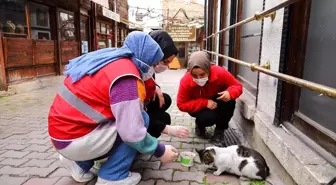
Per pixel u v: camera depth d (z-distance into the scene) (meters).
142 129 1.71
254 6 3.37
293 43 2.01
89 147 1.76
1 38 6.04
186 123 3.88
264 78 2.50
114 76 1.65
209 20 7.79
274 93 2.25
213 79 2.72
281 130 2.09
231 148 2.23
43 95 6.14
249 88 3.46
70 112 1.73
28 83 6.85
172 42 2.13
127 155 1.92
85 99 1.71
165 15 22.31
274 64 2.25
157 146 1.86
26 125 3.74
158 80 10.22
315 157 1.63
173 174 2.25
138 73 1.76
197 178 2.18
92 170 2.21
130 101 1.65
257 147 2.64
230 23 4.38
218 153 2.21
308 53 1.93
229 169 2.19
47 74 8.41
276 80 2.20
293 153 1.70
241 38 4.10
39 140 3.12
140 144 1.71
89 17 12.12
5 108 4.80
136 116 1.67
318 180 1.39
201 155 2.35
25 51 6.98
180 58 19.83
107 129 1.77
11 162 2.51
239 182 2.10
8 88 6.11
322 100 1.72
